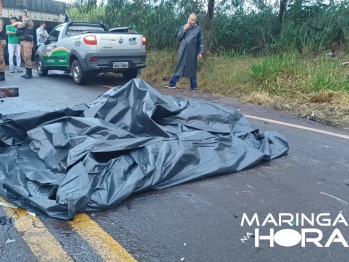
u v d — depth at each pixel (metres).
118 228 2.72
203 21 11.94
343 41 10.38
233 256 2.43
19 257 2.37
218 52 11.77
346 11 10.82
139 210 2.98
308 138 5.05
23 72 12.84
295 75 8.48
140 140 3.64
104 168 3.32
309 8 11.45
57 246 2.49
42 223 2.75
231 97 8.27
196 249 2.49
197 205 3.08
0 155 3.94
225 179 3.60
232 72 9.79
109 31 10.38
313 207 3.09
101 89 9.31
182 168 3.55
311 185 3.51
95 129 3.91
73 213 2.78
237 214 2.95
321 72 8.29
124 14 14.34
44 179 3.28
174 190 3.34
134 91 4.45
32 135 4.04
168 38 12.77
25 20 10.86
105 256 2.40
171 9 13.25
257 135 4.62
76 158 3.34
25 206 2.94
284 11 11.87
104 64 9.59
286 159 4.19
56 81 10.73
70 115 4.51
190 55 9.12
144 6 13.96
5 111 6.42
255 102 7.50
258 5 12.41
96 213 2.91
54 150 3.79
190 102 4.86
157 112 4.26
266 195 3.29
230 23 11.89
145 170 3.33
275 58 9.72
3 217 2.83
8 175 3.38
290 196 3.28
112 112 4.40
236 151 3.97
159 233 2.66
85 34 9.52
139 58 10.07
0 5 12.21
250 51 11.61
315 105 6.88
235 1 12.46
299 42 10.67
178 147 3.66
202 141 3.94
